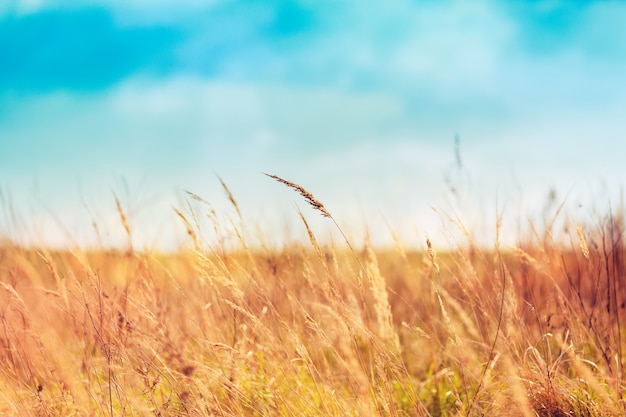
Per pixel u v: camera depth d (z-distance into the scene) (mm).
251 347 3936
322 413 3170
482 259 3928
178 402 3154
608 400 3115
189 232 3490
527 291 4316
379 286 3473
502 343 3512
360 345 4105
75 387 3068
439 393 3881
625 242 4453
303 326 3895
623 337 4094
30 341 3594
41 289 3537
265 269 4277
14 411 3102
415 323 4699
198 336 3686
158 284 4219
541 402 3246
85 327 3391
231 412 3143
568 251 4488
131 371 3096
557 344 4211
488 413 3295
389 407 3199
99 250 4457
